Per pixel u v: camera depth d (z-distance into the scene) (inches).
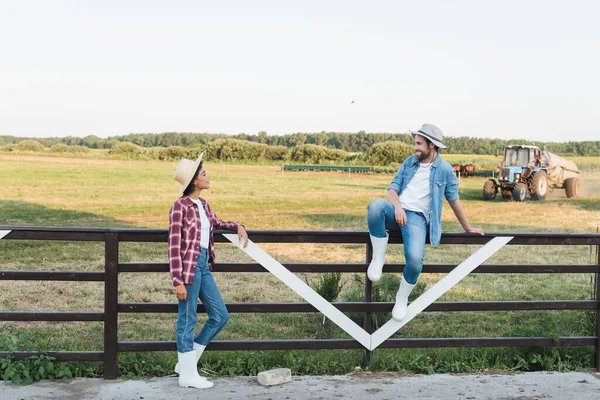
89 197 1197.7
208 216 193.9
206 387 193.9
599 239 218.4
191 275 185.3
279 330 313.4
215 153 1777.8
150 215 1015.6
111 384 195.3
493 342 217.5
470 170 1509.6
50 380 197.3
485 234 211.0
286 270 206.7
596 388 201.2
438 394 193.6
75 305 371.9
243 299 397.1
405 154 1756.9
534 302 217.2
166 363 214.5
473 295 405.1
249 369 214.1
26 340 221.0
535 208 1099.3
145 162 1726.1
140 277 458.3
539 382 206.2
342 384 201.0
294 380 204.2
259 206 1155.9
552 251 637.9
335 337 294.4
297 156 1781.5
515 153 1205.7
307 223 940.6
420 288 312.3
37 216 965.2
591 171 1642.5
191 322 191.9
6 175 1405.0
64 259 555.8
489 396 192.5
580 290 423.5
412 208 200.4
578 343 220.5
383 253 203.8
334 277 304.0
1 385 192.2
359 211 1112.8
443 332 312.2
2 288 414.3
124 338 294.0
